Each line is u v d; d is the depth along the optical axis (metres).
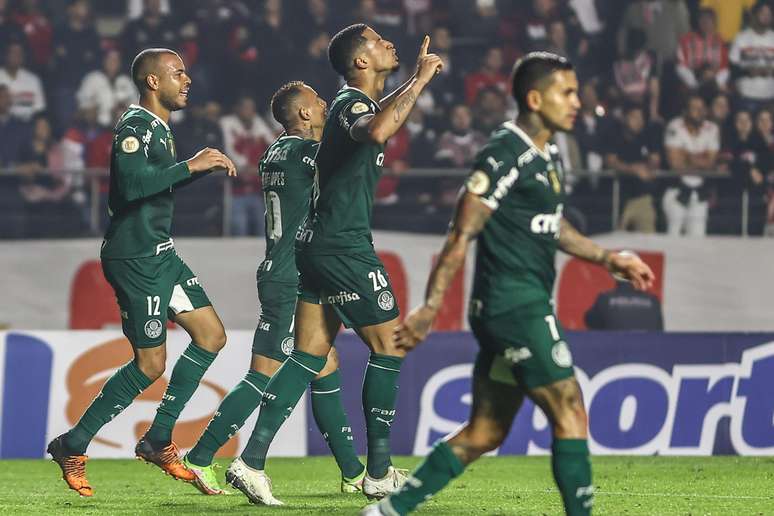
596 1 47.44
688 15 46.69
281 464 27.38
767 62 46.59
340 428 20.80
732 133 45.06
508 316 12.98
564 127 13.26
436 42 46.56
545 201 13.06
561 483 12.98
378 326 18.25
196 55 45.81
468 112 43.97
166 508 17.92
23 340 28.62
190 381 20.62
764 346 30.16
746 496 20.23
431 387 29.50
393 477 18.91
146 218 19.92
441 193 41.81
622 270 14.32
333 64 18.64
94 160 43.97
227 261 38.69
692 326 39.72
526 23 47.28
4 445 28.42
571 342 29.56
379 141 16.66
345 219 17.92
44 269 38.62
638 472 25.25
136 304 20.03
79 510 17.75
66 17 45.81
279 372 18.52
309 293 18.52
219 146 43.66
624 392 29.73
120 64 45.59
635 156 44.16
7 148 43.38
